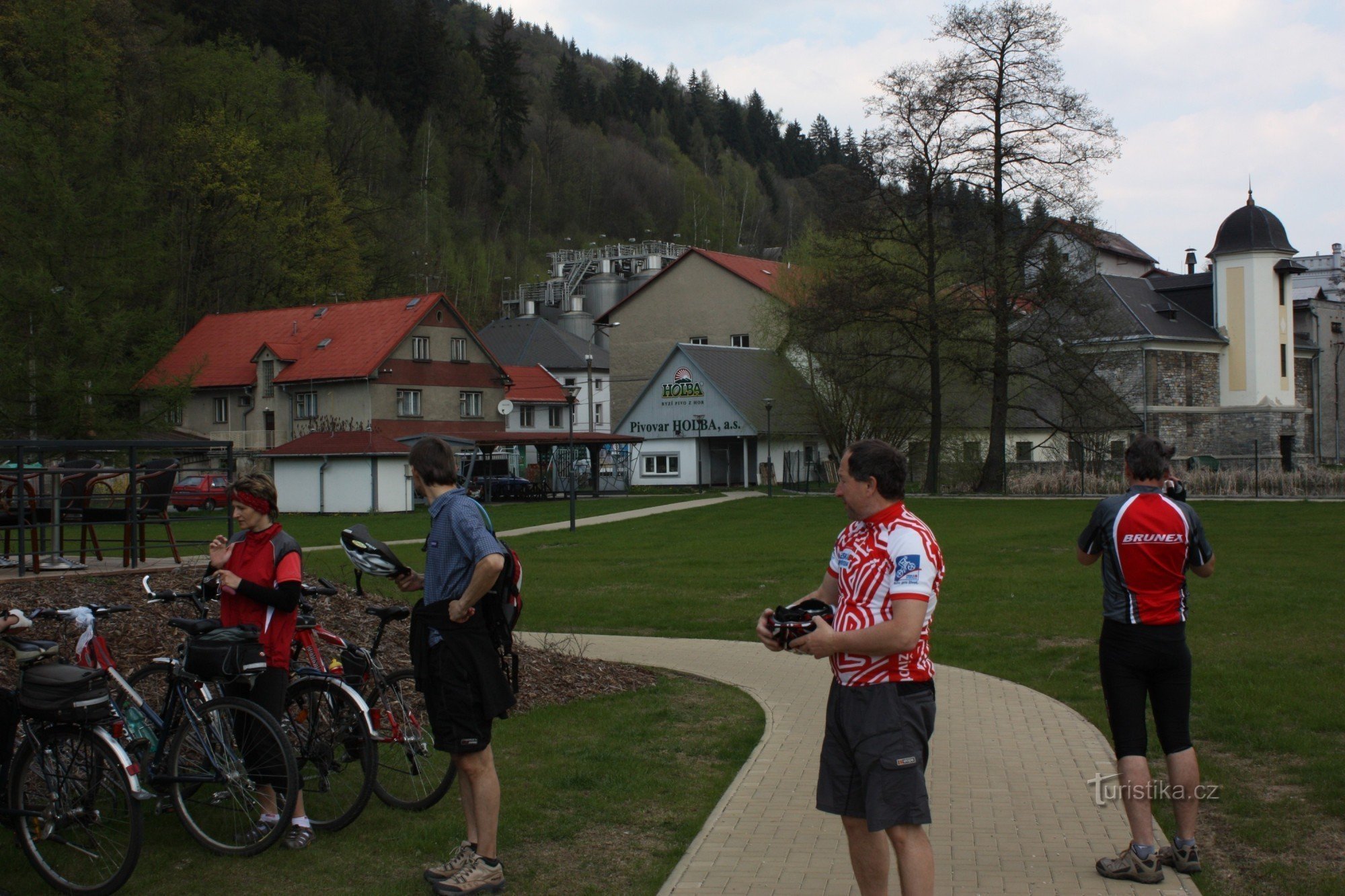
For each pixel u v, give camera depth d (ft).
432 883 17.47
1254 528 86.69
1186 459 186.50
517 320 288.30
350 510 157.99
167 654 27.02
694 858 18.57
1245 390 214.48
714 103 574.97
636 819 20.95
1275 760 24.49
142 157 198.70
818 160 582.35
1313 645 37.73
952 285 146.82
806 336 156.56
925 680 14.60
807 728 27.86
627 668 35.70
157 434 161.17
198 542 36.63
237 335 204.95
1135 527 18.24
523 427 221.05
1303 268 214.07
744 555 76.59
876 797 14.21
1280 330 215.72
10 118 126.41
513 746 25.99
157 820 20.85
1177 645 18.16
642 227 437.99
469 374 201.36
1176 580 18.22
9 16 146.10
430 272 311.88
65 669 17.90
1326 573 57.67
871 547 14.62
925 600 14.15
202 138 205.57
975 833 19.69
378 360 184.03
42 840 18.19
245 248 214.69
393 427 188.03
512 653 18.56
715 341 237.66
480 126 411.54
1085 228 136.36
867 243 146.30
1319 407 241.35
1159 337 201.05
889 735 14.25
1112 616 18.44
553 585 61.72
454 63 411.13
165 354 124.77
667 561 74.18
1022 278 139.54
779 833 19.79
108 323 119.24
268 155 216.13
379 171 298.97
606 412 280.10
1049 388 147.74
